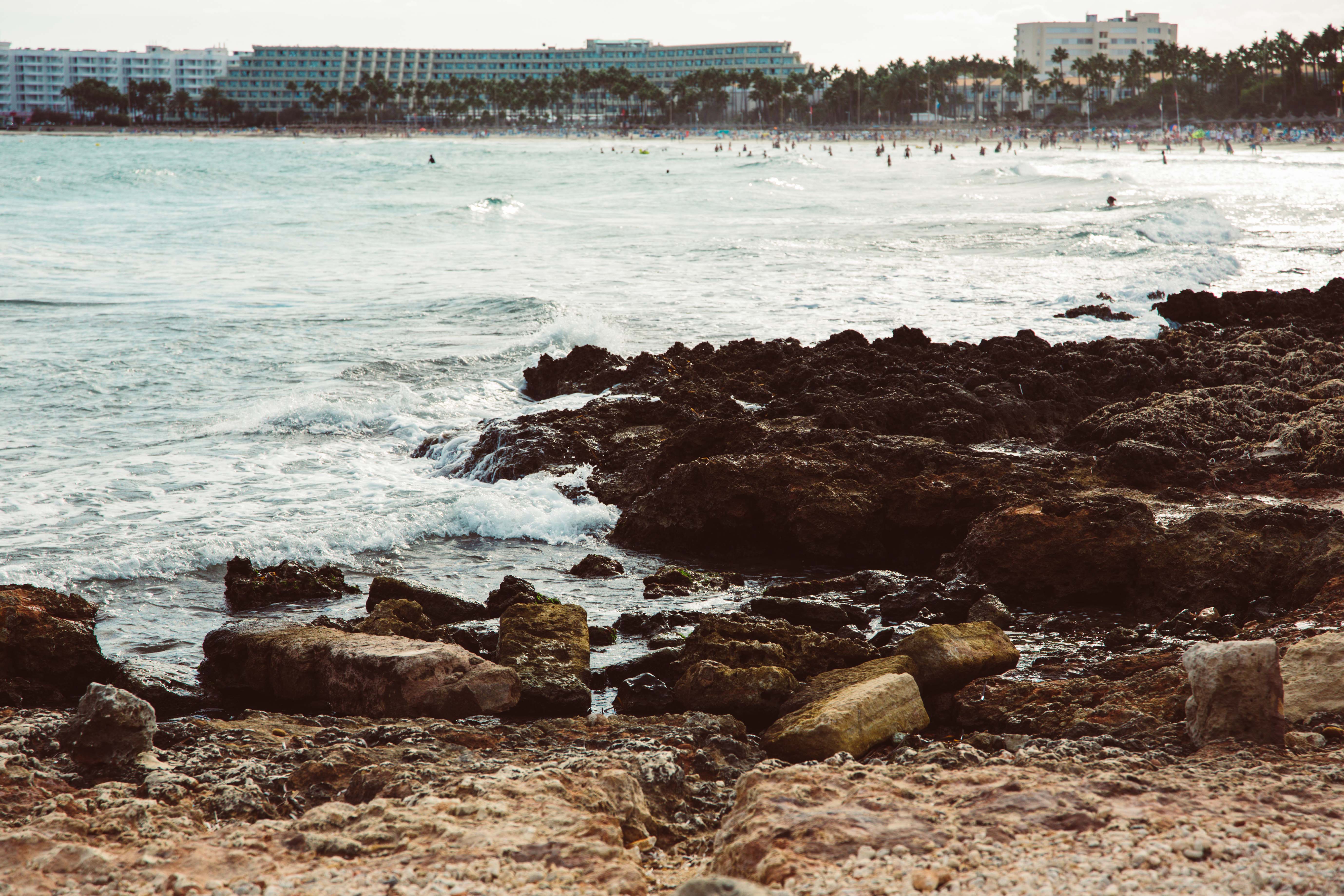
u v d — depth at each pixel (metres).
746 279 31.33
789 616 9.77
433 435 16.19
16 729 6.94
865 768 5.79
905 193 70.94
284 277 31.70
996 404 16.05
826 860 4.42
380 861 4.71
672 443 13.97
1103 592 10.21
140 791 5.98
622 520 12.94
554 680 8.25
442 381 19.78
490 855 4.69
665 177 89.56
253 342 22.53
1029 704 7.58
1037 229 43.09
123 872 4.68
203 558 11.48
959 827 4.75
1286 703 6.88
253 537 11.95
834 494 12.18
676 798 6.12
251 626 8.95
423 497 13.70
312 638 8.51
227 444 15.88
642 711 8.07
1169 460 13.19
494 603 10.31
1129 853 4.44
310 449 15.82
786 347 19.67
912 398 15.88
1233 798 5.11
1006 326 24.19
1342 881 4.14
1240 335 21.09
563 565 11.96
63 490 13.48
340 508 13.16
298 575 10.87
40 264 33.03
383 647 8.20
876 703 7.22
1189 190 72.19
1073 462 13.87
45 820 5.34
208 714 8.28
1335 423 14.20
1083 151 170.38
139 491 13.56
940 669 8.07
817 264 34.25
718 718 7.63
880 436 14.04
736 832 4.93
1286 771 5.60
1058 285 29.61
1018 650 9.06
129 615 10.16
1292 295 24.62
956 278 31.28
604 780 5.84
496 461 14.74
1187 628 9.26
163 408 17.73
